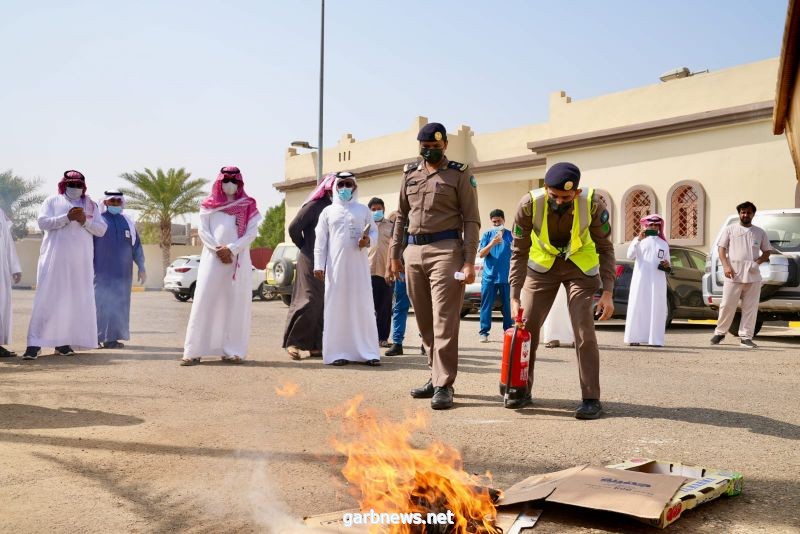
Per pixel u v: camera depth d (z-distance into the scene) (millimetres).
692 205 16594
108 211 8883
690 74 17422
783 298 10461
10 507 2941
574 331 4969
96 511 2908
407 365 7469
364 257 7535
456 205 5336
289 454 3773
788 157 14984
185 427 4383
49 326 7812
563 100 19359
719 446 4102
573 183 4844
